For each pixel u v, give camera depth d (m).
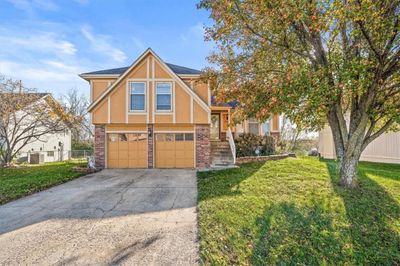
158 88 14.26
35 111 17.72
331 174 10.62
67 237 5.11
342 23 7.01
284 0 7.09
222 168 13.48
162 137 14.52
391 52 7.23
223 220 5.90
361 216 6.32
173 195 8.31
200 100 14.12
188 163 14.43
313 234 5.46
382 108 8.07
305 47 8.64
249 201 7.25
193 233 5.30
